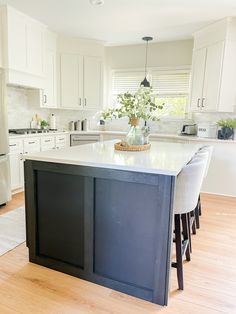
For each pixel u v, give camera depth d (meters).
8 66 3.49
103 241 1.75
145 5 3.20
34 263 2.02
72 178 1.79
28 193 1.94
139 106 2.27
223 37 3.66
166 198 1.50
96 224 1.76
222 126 3.90
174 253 2.15
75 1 3.14
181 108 4.98
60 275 1.89
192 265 2.04
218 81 3.78
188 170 1.60
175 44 4.80
